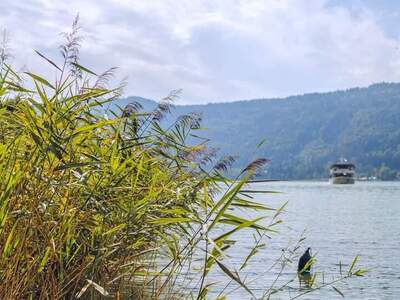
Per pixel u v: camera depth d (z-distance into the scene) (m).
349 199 117.81
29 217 5.47
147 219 6.61
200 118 7.80
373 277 22.39
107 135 7.39
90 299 6.42
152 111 7.56
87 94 6.56
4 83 6.25
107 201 6.40
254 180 6.42
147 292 7.33
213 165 7.53
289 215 66.31
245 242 33.00
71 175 6.36
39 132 5.74
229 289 16.08
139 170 6.67
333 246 34.84
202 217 7.20
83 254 6.36
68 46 6.52
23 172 5.52
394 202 105.44
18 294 5.30
